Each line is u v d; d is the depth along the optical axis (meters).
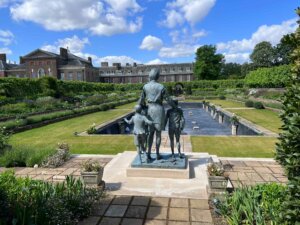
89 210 5.05
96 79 76.06
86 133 14.48
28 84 29.75
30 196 4.80
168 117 7.39
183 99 49.16
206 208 5.29
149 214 5.09
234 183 6.63
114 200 5.70
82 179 6.04
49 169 7.95
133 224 4.74
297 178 3.10
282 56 68.94
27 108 23.70
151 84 7.02
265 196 4.82
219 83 59.94
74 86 41.50
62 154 8.76
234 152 9.76
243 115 21.97
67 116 21.78
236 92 49.59
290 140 3.17
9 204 4.52
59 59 66.50
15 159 8.33
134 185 6.48
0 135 10.23
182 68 77.38
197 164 8.00
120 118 21.45
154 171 6.95
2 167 8.20
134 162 7.23
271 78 39.69
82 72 66.75
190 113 31.38
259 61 72.00
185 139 12.06
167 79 77.06
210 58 68.44
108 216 5.04
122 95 50.09
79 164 8.42
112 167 7.81
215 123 24.06
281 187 5.11
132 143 11.72
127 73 78.69
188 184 6.50
